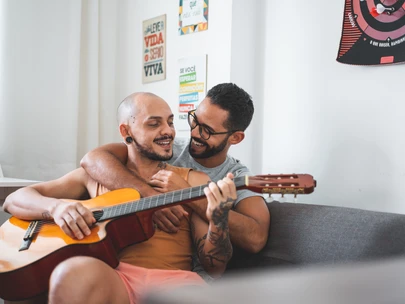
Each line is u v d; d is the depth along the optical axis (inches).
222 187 46.8
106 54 117.3
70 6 109.1
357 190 72.6
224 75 87.7
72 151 109.4
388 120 69.0
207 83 92.0
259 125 88.2
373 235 50.1
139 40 111.7
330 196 76.1
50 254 50.1
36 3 104.3
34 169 104.8
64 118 108.3
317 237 54.9
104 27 116.8
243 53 87.7
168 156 59.5
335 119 75.7
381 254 48.7
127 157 65.5
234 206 63.2
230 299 9.7
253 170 88.6
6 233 57.2
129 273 52.7
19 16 102.0
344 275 9.8
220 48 88.5
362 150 72.0
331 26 76.3
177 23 100.0
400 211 67.4
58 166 107.8
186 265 58.3
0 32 99.9
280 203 64.6
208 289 10.4
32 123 104.4
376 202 70.2
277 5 85.3
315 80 78.6
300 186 44.7
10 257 51.9
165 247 56.7
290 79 82.7
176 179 56.7
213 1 90.1
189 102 96.0
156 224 57.0
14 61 101.5
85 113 114.5
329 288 9.5
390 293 9.3
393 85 68.6
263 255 59.6
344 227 53.1
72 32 109.2
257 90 88.9
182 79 97.9
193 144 65.9
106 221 52.4
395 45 67.6
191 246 59.6
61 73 108.1
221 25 88.3
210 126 64.4
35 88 104.7
